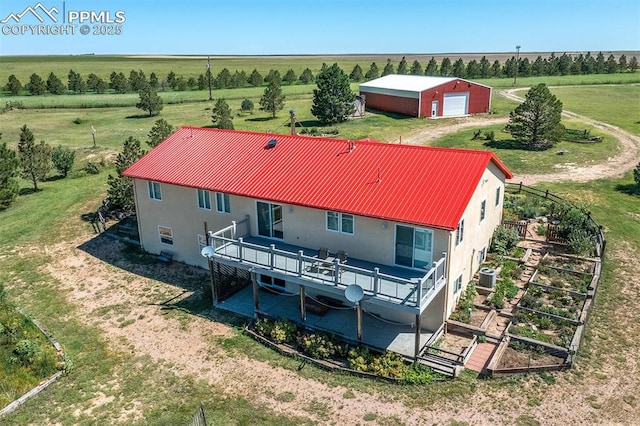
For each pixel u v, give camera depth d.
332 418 16.03
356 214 20.23
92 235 31.45
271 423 15.92
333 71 58.59
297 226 22.59
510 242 25.89
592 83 93.94
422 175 21.44
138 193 27.78
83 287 25.53
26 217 34.84
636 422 15.11
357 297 18.14
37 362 19.08
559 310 20.39
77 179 43.84
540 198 33.38
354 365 18.28
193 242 26.80
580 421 15.23
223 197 24.72
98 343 20.70
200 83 100.62
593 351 18.41
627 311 20.94
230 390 17.61
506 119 60.75
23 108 79.38
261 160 25.45
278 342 20.06
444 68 108.62
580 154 44.62
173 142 29.42
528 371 17.31
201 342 20.52
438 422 15.57
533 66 110.75
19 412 16.88
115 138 57.34
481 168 21.22
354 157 23.69
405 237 20.00
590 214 30.55
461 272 21.47
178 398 17.31
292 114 31.23
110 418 16.48
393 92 64.50
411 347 19.39
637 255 25.88
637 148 46.47
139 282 25.78
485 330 19.47
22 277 26.83
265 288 24.41
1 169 36.78
